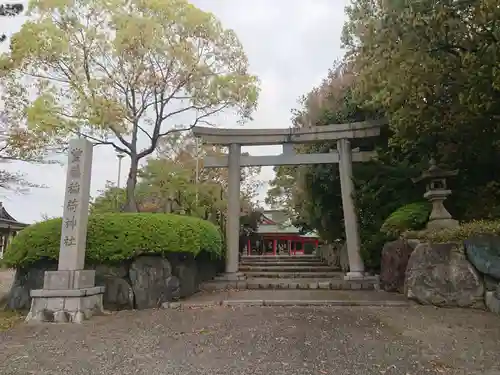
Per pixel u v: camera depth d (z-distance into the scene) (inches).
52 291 280.4
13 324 269.1
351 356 176.2
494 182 396.2
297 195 708.7
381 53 339.9
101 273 328.8
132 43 422.6
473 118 338.6
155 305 325.4
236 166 479.2
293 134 480.4
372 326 235.0
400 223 376.2
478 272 292.4
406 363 166.2
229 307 313.1
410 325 236.4
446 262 304.7
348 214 452.8
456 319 249.3
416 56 318.3
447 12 298.7
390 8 331.6
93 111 414.3
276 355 178.5
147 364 169.9
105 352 190.9
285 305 319.9
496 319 246.4
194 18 456.1
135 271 328.2
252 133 481.7
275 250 1221.7
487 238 289.0
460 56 319.0
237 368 161.6
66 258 292.2
